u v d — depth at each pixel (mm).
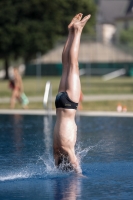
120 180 18188
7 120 38031
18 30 113438
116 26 170750
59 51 122000
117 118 38938
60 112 19281
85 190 16656
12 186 17469
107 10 175625
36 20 116938
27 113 43312
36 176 19016
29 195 16156
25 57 125625
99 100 56969
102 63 129750
